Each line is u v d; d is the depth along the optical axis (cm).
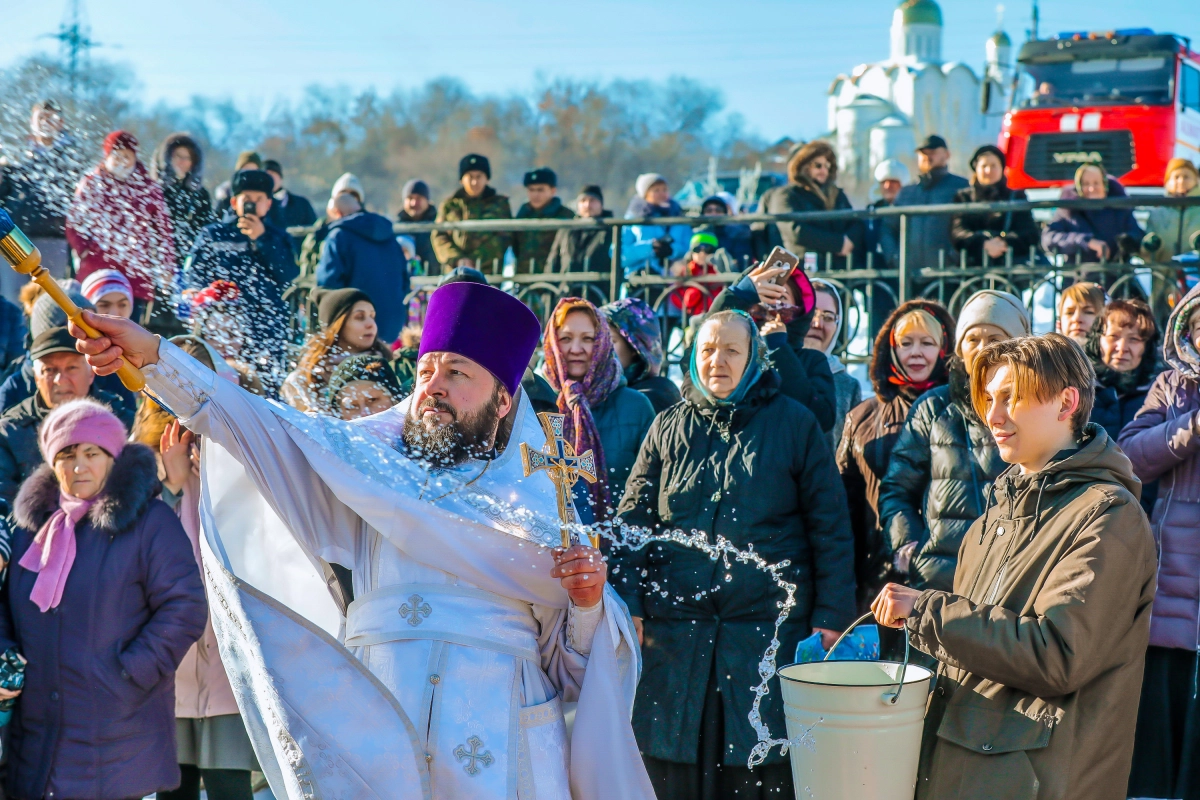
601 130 2869
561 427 294
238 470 279
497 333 285
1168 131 1359
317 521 278
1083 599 261
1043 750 265
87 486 384
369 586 279
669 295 744
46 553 378
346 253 696
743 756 383
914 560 409
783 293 468
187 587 384
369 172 2675
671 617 400
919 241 739
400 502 269
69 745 370
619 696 280
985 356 290
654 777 399
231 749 415
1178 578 411
